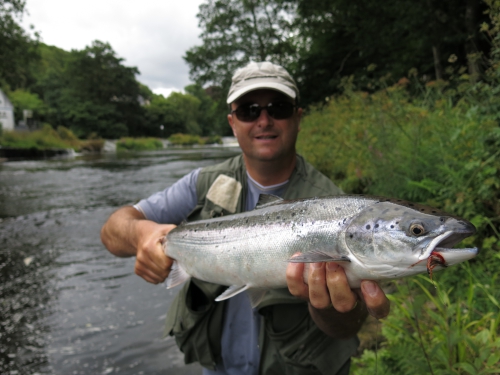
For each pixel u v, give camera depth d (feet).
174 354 4.12
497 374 2.28
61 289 5.80
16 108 76.79
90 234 8.69
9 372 3.90
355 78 18.10
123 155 45.24
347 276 1.94
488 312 2.93
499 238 3.67
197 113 125.29
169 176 19.65
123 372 3.84
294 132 2.76
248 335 2.58
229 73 34.42
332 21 20.45
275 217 2.30
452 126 4.79
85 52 84.84
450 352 2.38
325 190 2.63
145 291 5.67
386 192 5.24
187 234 2.62
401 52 15.30
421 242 1.76
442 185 4.28
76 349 4.25
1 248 7.77
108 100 88.22
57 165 28.12
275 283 2.25
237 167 2.94
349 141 7.70
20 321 4.86
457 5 11.44
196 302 2.74
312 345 2.35
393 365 2.62
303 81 22.86
